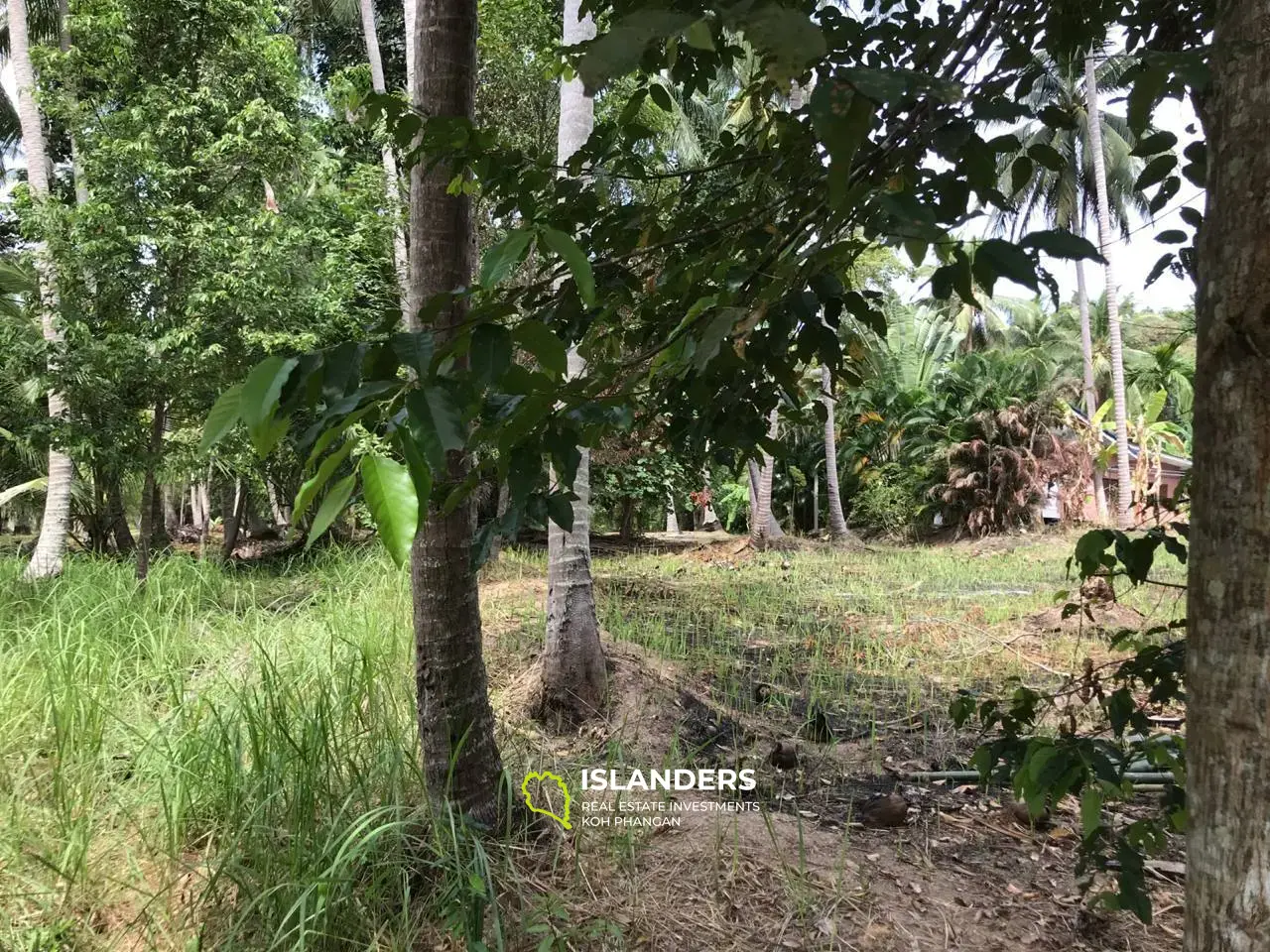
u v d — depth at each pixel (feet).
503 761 10.40
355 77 29.37
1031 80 5.34
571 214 5.88
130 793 8.89
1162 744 5.66
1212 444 3.13
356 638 13.84
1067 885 8.54
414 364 2.72
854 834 9.68
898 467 53.67
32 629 15.01
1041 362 59.06
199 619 17.38
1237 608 3.05
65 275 22.20
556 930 7.08
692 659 16.62
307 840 7.43
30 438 22.16
